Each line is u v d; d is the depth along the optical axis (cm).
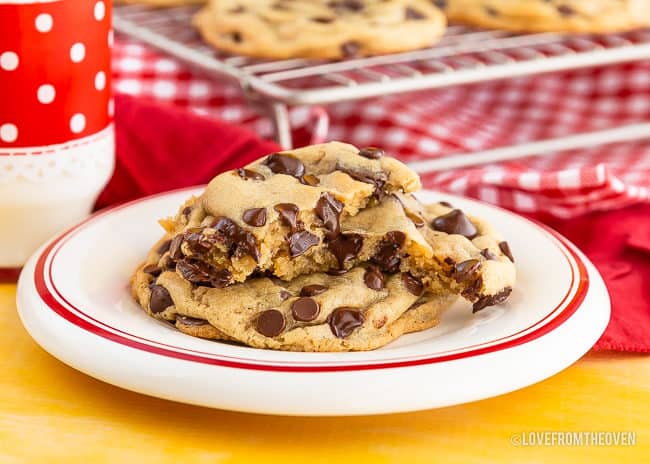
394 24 77
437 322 51
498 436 47
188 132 66
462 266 50
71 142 55
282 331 49
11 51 53
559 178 65
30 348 52
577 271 53
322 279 51
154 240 56
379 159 52
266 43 76
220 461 45
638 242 61
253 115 81
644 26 83
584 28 81
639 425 48
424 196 60
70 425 47
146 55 81
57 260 53
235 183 50
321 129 77
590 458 46
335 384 45
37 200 55
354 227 51
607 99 93
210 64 70
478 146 82
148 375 46
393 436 47
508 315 50
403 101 89
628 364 52
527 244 56
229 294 50
